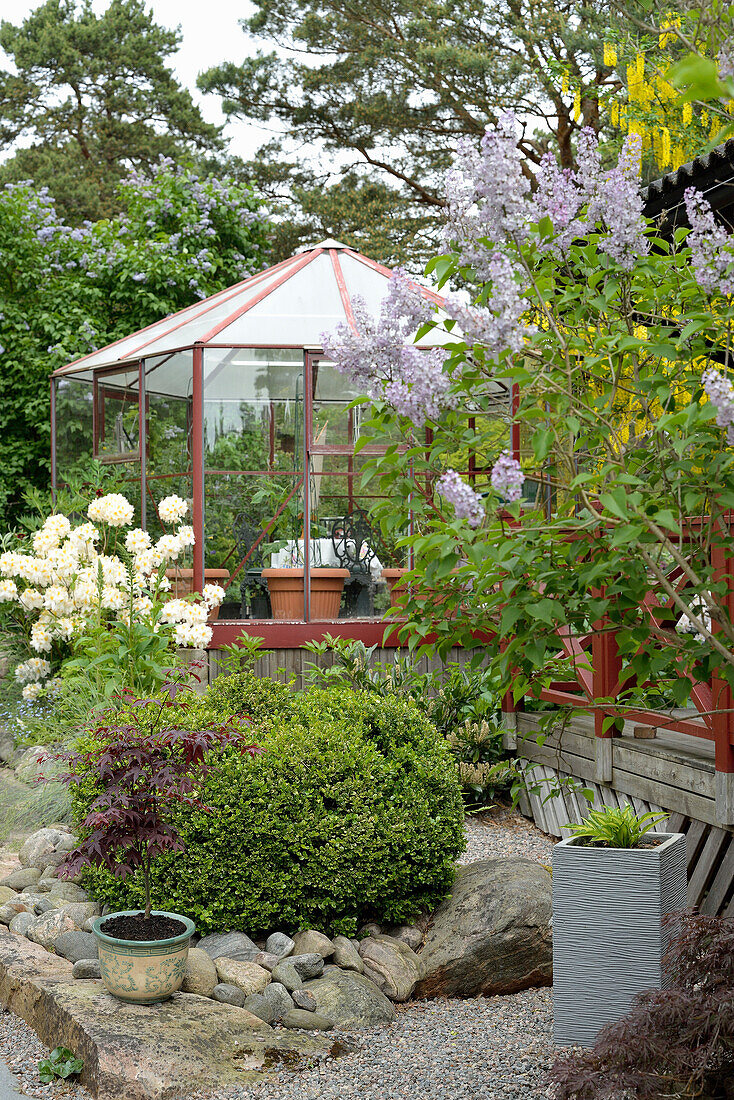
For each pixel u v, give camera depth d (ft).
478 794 24.39
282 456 29.45
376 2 59.06
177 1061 12.44
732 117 8.23
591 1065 10.25
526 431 20.42
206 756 16.42
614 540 8.15
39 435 43.62
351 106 61.62
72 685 24.25
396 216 62.23
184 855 16.02
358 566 29.43
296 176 68.59
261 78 64.90
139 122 91.35
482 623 10.39
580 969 13.01
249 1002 14.21
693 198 9.24
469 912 15.90
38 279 44.37
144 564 26.35
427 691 26.99
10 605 30.30
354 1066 12.96
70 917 16.48
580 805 21.53
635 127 35.32
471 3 54.13
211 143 93.09
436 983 15.30
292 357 29.55
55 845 19.62
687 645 9.78
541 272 10.05
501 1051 13.24
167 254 44.78
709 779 16.66
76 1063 12.75
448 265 9.78
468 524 8.84
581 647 20.33
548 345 9.86
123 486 33.04
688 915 11.34
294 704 19.33
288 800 16.17
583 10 47.09
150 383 31.99
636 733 17.06
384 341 9.92
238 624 28.25
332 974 14.93
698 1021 10.18
